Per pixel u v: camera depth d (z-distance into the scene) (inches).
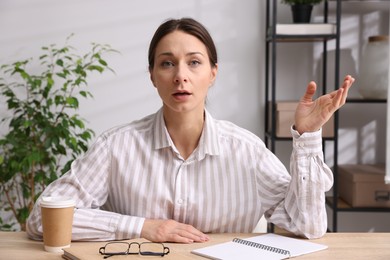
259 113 127.8
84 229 56.0
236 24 126.4
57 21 126.2
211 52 58.5
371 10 125.6
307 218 57.1
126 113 127.8
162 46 56.8
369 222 128.7
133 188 60.8
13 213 127.6
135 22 126.6
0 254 51.7
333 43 126.1
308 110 56.7
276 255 49.7
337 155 118.5
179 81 55.7
